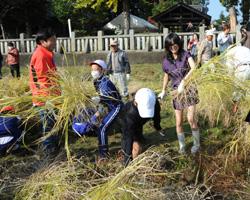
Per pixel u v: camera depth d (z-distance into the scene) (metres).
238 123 4.32
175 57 4.24
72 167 3.47
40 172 3.50
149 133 5.32
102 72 4.10
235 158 3.98
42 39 4.10
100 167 3.77
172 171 3.70
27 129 4.52
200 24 20.64
